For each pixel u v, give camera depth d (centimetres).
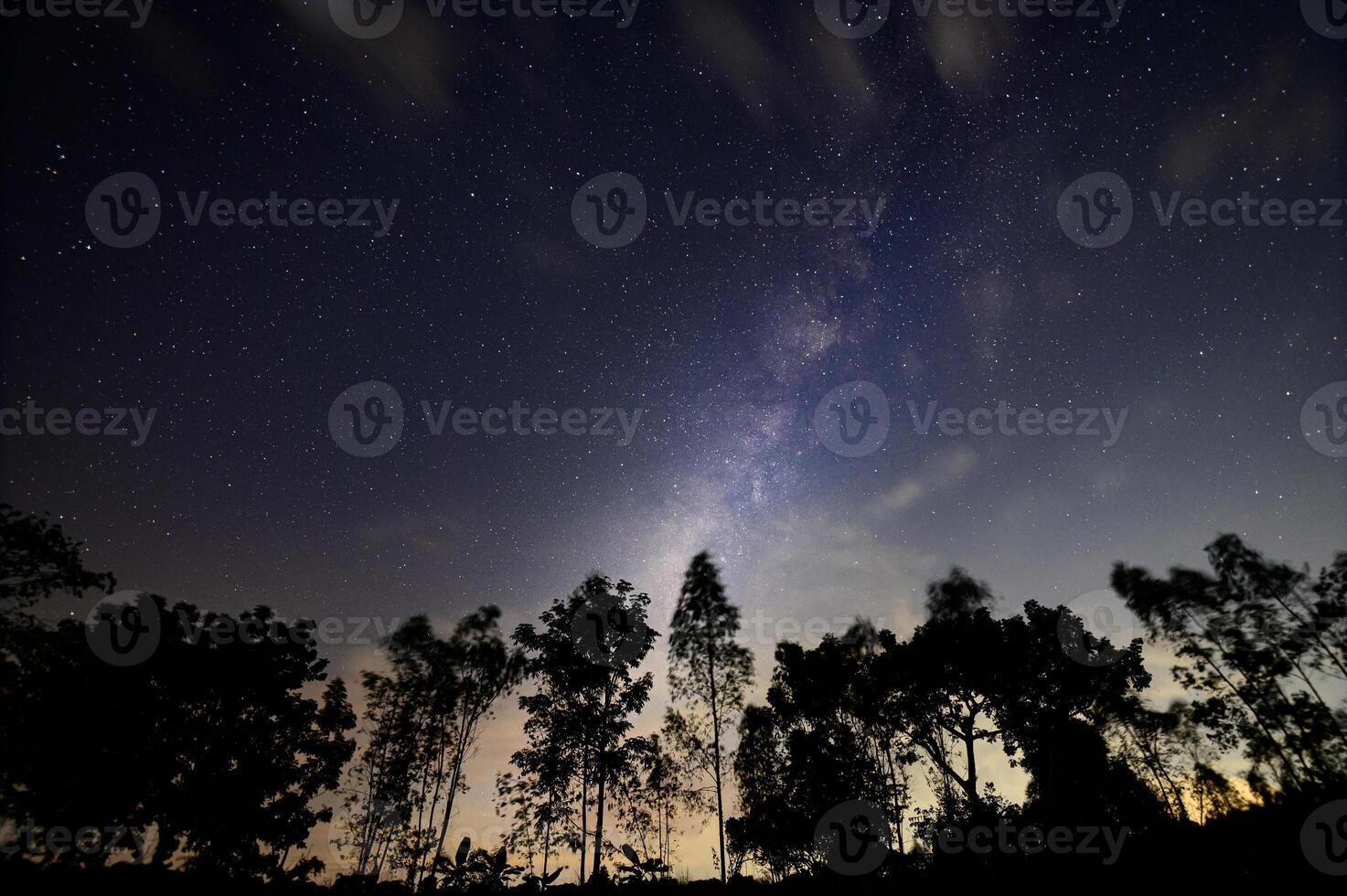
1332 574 1989
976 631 2272
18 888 1296
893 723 2383
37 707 1405
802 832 2138
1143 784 2312
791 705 2397
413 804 2170
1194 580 2272
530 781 2009
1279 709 2050
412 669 2303
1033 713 2220
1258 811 2008
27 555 1505
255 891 1606
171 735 1558
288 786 1742
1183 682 2255
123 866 1464
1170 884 1741
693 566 2627
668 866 2136
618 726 2042
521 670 2234
